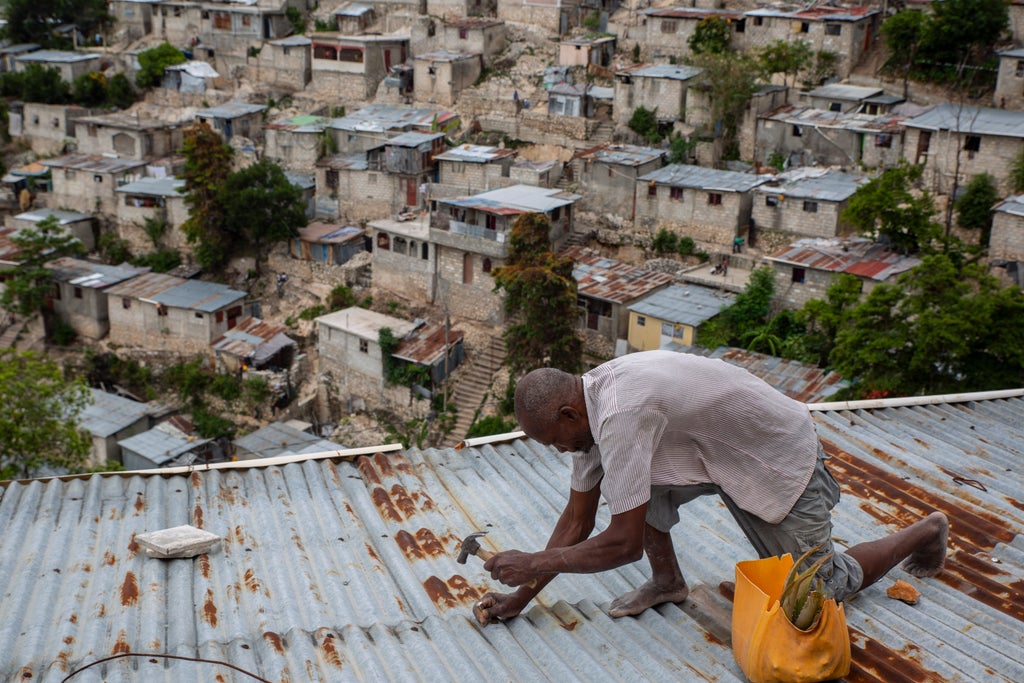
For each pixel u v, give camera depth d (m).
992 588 5.29
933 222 31.53
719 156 39.78
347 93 50.56
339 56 50.38
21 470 23.38
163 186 44.75
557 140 43.47
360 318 36.25
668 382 4.39
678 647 4.76
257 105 49.78
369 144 44.06
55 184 47.72
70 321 41.78
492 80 47.66
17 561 5.54
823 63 41.34
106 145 49.31
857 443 7.27
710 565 5.63
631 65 45.41
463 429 32.84
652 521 4.83
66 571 5.45
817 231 34.16
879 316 23.98
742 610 4.41
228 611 5.06
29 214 46.53
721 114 39.38
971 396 8.73
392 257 37.84
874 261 30.84
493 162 39.59
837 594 4.70
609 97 43.78
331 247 40.06
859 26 41.56
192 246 43.69
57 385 24.53
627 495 4.25
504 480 6.96
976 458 7.27
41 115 52.81
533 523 6.24
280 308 40.72
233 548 5.84
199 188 41.03
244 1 55.84
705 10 45.84
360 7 53.53
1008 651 4.66
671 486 4.52
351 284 39.62
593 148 40.12
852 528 5.99
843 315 26.17
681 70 41.53
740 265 34.84
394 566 5.62
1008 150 33.41
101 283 40.47
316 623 4.90
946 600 5.16
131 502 6.48
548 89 45.12
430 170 41.41
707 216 36.03
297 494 6.62
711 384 4.44
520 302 31.02
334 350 36.00
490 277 35.00
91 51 58.97
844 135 37.31
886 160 36.59
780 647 4.19
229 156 41.38
